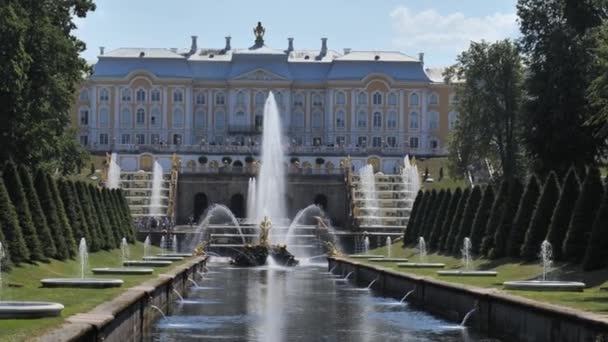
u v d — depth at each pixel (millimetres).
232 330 35875
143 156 162875
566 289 36406
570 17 82312
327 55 199500
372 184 135125
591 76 79188
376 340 33250
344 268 72500
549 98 82062
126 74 188000
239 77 189500
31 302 27594
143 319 34812
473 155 112938
